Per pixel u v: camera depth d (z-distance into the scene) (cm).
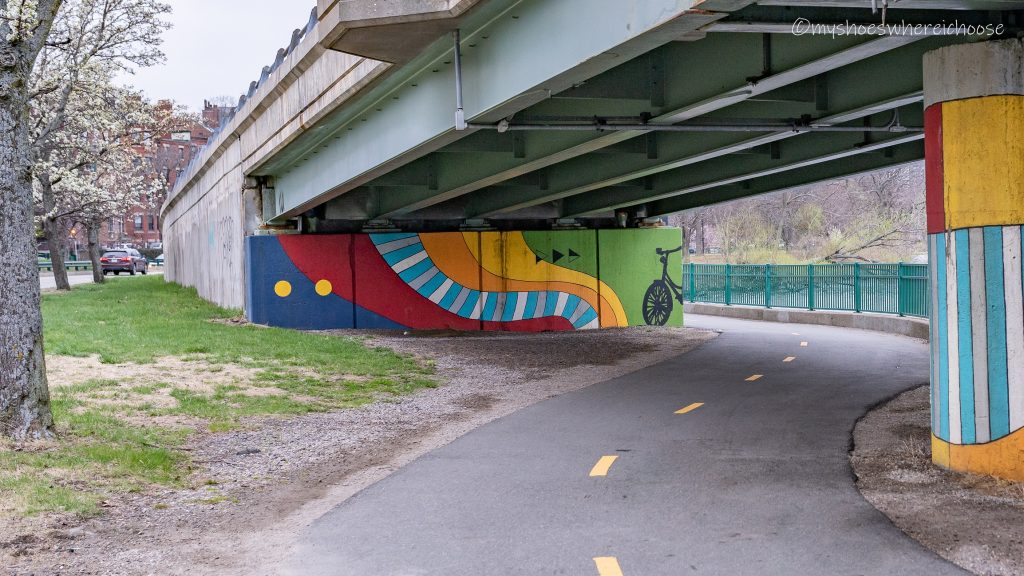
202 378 1512
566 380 1675
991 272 819
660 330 2781
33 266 964
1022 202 814
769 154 2009
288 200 2564
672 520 714
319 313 2695
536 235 2845
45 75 2842
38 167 3509
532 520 727
